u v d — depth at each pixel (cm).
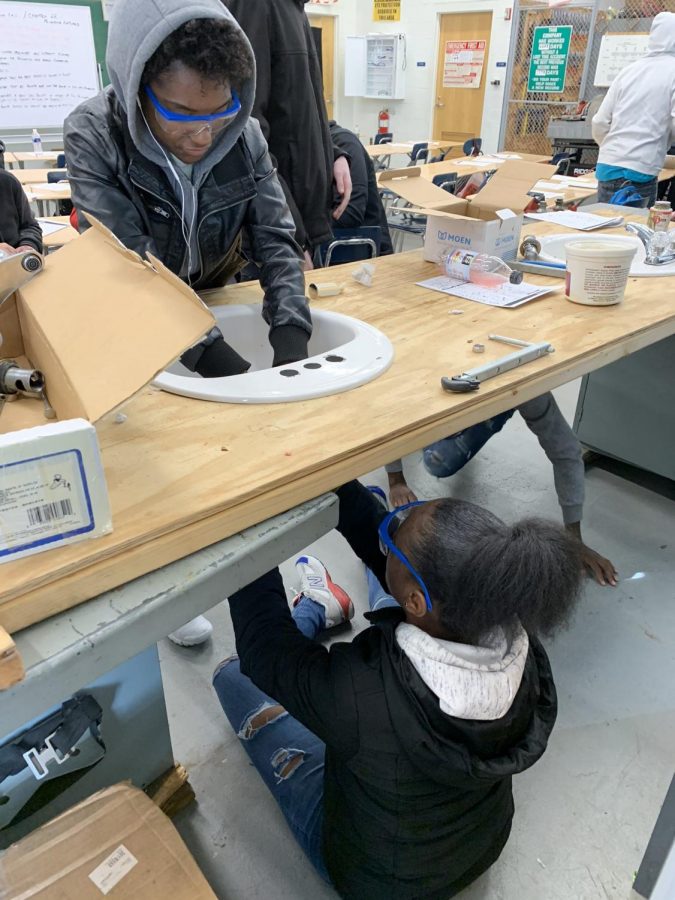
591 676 154
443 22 742
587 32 633
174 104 90
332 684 85
